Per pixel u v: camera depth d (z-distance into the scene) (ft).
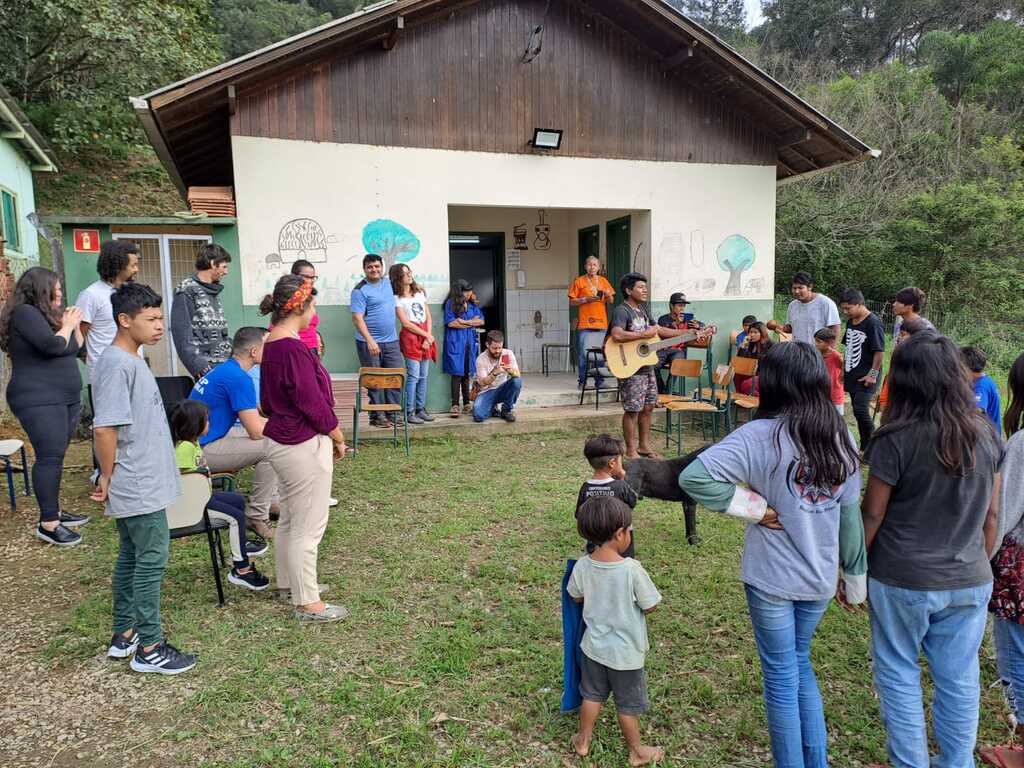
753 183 30.89
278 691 10.00
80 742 8.99
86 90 52.90
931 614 7.23
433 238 26.86
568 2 27.71
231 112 23.75
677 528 16.46
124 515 9.99
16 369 14.99
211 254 17.13
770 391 7.38
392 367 24.45
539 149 27.78
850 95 68.54
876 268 60.75
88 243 23.43
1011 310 57.11
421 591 13.24
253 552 15.01
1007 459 7.72
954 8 101.55
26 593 13.12
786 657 7.43
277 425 11.66
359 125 25.63
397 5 23.26
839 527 7.25
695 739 9.18
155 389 10.35
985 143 66.95
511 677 10.39
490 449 23.94
